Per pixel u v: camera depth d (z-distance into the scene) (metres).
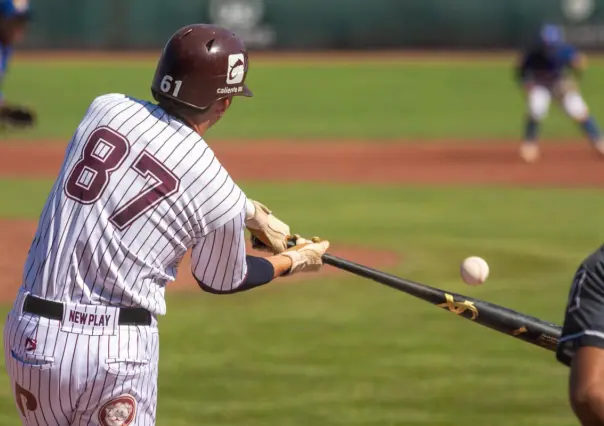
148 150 12.12
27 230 40.88
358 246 39.22
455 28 132.75
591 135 70.00
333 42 135.12
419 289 13.52
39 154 69.81
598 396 9.25
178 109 12.67
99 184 12.00
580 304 9.80
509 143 79.56
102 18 133.75
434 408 21.34
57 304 11.89
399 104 103.06
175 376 23.48
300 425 20.22
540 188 57.38
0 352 25.16
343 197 53.44
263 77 119.69
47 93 104.25
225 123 90.88
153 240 12.03
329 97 107.50
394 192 55.56
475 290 31.81
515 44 131.50
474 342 26.56
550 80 68.62
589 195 54.72
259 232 14.13
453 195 54.66
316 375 23.62
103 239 11.87
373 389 22.56
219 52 12.57
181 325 28.16
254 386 22.72
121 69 120.44
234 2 133.12
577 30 128.62
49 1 133.38
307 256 13.94
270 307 30.42
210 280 12.88
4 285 31.72
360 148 76.19
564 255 37.75
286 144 78.00
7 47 35.53
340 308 30.27
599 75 118.00
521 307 29.53
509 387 22.81
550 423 20.42
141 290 12.06
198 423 20.28
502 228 43.97
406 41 133.88
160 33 133.75
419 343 26.47
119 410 12.03
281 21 134.38
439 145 78.31
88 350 11.78
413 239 40.88
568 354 9.77
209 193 12.20
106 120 12.40
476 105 102.56
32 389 12.04
